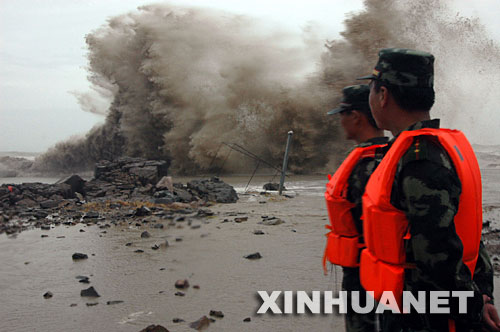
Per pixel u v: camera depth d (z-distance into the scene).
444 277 1.58
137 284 5.50
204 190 15.33
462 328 1.67
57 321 4.36
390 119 1.98
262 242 7.84
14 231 9.52
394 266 1.74
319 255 6.77
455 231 1.61
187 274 5.89
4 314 4.60
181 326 4.14
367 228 1.81
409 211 1.64
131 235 8.77
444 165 1.64
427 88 1.90
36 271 6.25
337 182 2.47
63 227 9.97
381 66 1.97
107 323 4.29
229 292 5.11
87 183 16.97
